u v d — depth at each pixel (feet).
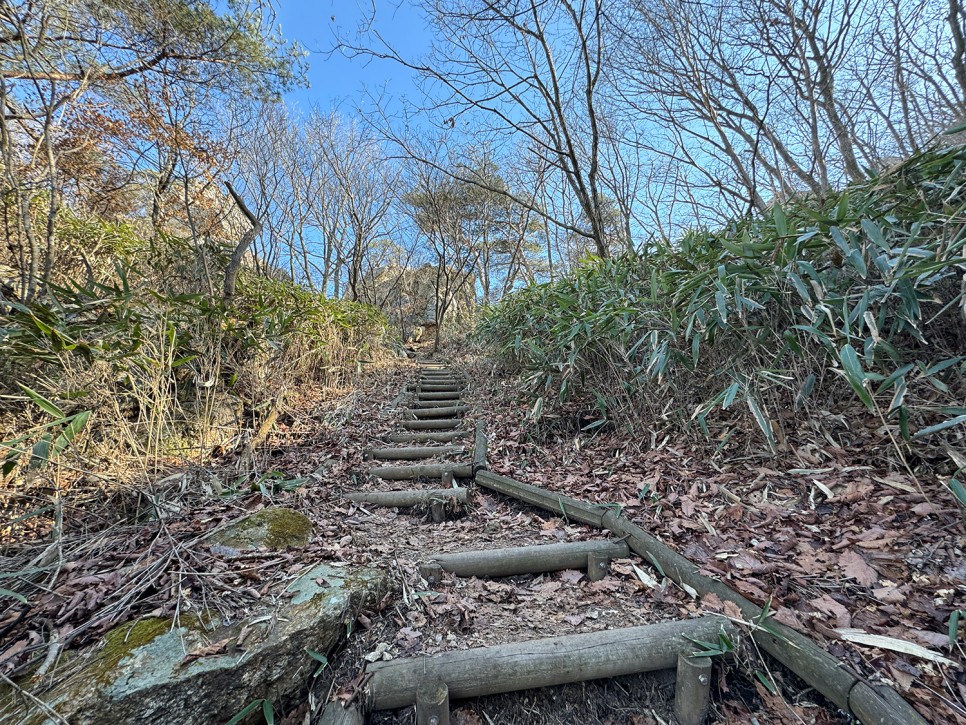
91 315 6.40
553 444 8.07
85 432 5.71
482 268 34.58
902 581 3.40
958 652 2.75
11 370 5.89
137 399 6.47
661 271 7.32
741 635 3.21
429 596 4.05
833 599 3.36
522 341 10.60
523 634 3.61
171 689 2.62
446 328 31.27
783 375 5.37
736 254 5.12
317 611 3.33
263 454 7.80
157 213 11.76
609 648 3.19
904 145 9.08
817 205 5.86
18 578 3.68
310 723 2.82
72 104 8.67
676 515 5.04
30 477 5.11
